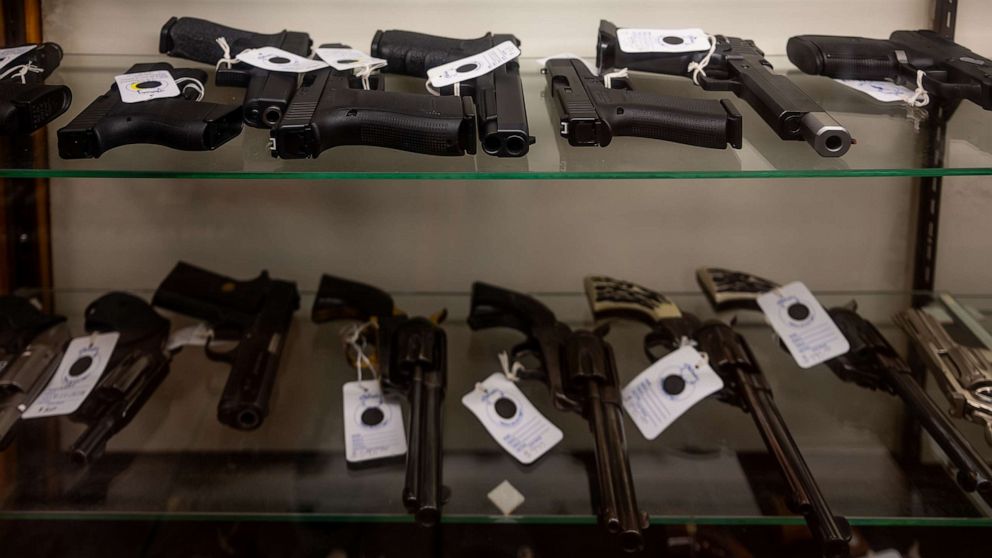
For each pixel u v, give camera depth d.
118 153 0.91
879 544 1.21
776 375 1.19
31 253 1.32
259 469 1.07
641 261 1.34
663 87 1.03
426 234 1.32
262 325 1.17
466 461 1.05
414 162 0.91
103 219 1.31
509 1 1.20
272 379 1.11
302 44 1.06
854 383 1.17
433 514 0.89
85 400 1.10
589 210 1.31
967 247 1.32
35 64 1.02
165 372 1.19
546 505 0.99
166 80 0.98
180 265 1.26
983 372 1.07
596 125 0.88
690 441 1.07
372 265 1.34
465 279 1.35
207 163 0.90
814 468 1.04
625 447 0.98
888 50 1.03
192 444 1.10
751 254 1.34
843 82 1.03
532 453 1.05
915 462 1.04
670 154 0.93
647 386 1.08
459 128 0.87
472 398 1.11
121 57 1.18
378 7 1.20
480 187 1.29
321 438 1.11
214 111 0.91
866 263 1.35
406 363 1.05
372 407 1.10
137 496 1.03
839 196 1.30
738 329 1.26
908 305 1.30
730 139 0.90
